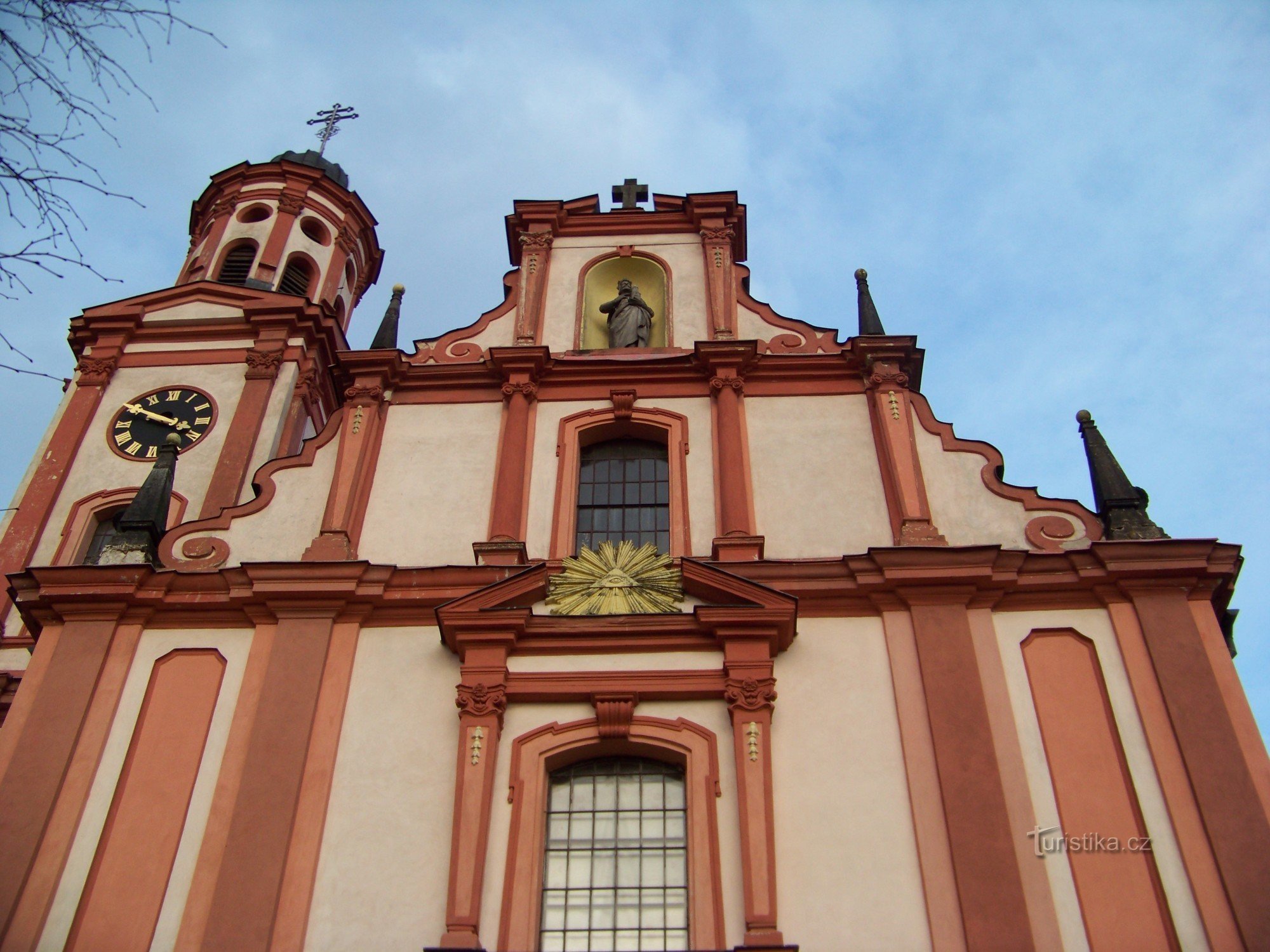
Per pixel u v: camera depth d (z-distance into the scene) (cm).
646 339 2070
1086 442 1766
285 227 3050
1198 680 1502
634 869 1437
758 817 1408
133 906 1402
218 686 1583
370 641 1620
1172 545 1602
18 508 2350
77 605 1645
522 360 1953
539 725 1523
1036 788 1435
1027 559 1620
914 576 1609
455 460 1861
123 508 2364
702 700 1534
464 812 1427
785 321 2052
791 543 1725
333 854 1427
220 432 2492
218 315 2719
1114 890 1353
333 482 1819
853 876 1376
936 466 1795
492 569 1658
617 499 1852
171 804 1480
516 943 1352
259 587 1647
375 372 1961
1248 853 1362
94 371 2612
